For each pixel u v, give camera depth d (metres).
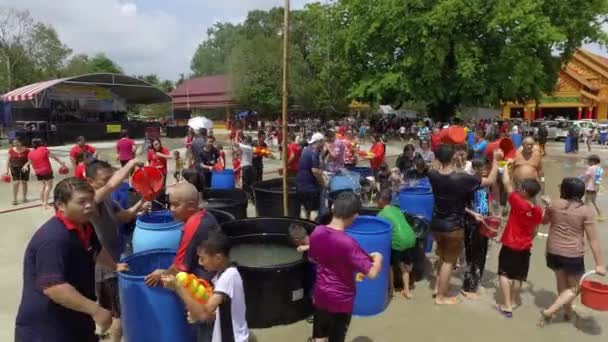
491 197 7.48
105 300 3.83
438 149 4.84
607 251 7.04
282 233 5.69
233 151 11.66
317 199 7.79
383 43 29.62
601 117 46.56
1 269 6.09
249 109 46.62
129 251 5.51
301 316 4.73
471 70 25.27
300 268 4.64
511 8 25.83
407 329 4.60
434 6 26.44
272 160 18.94
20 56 44.22
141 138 32.91
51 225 2.41
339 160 8.83
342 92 41.97
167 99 36.56
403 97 29.25
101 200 3.43
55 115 30.28
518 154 6.91
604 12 28.80
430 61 26.61
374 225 5.13
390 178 8.80
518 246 4.68
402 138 32.50
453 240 4.86
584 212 4.34
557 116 50.16
